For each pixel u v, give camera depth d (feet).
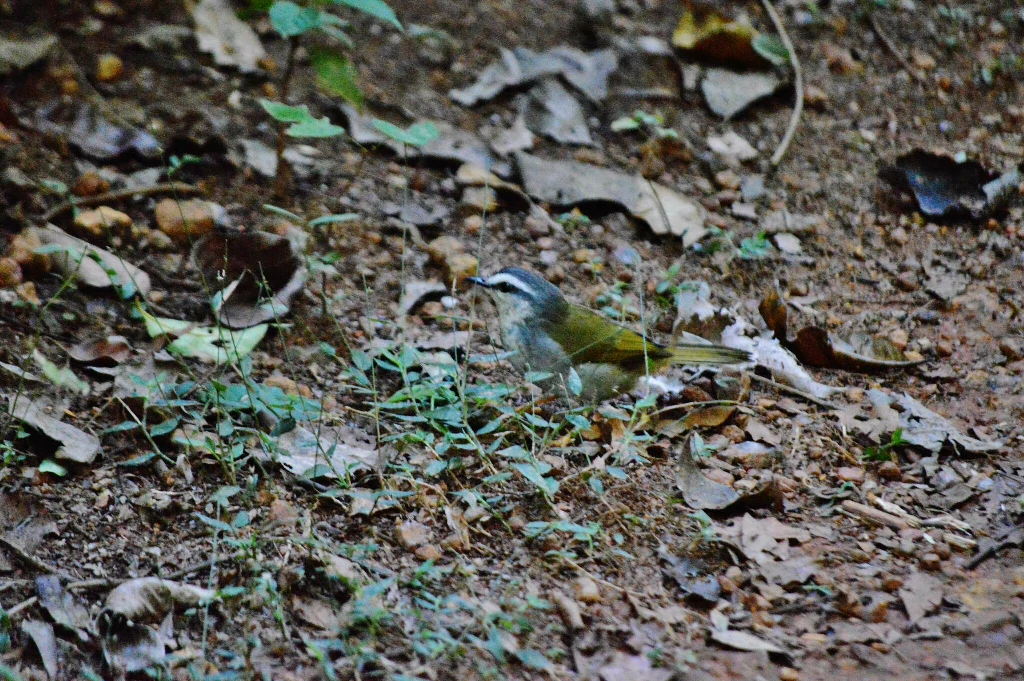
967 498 32.99
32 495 28.40
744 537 30.17
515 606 26.61
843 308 44.11
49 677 23.81
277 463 30.83
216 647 25.02
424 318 40.06
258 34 50.03
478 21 54.44
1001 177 50.75
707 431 35.40
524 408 34.42
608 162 49.37
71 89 44.06
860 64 58.49
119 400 31.71
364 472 31.17
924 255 47.80
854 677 25.48
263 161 44.52
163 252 39.70
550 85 51.67
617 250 45.03
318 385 35.68
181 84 46.57
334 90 41.14
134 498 29.30
